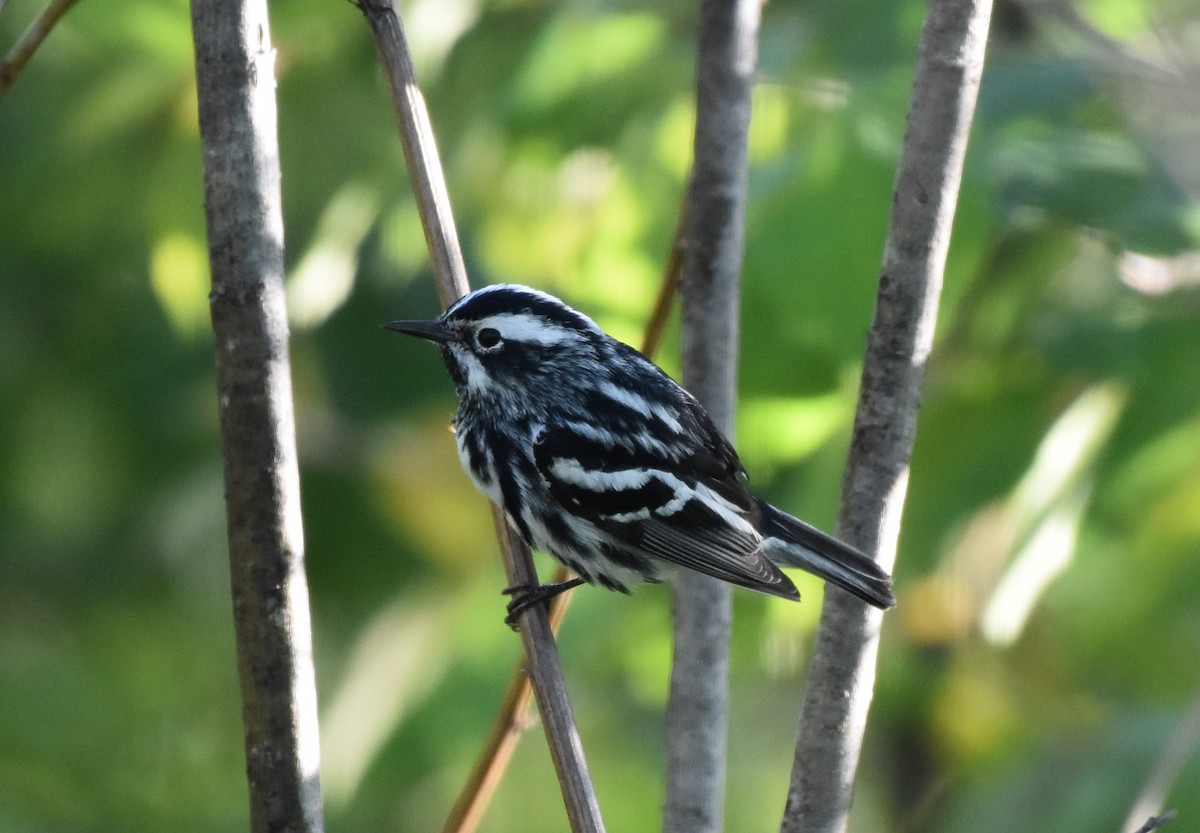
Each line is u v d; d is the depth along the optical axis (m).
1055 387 10.73
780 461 10.40
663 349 10.41
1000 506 11.00
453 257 7.50
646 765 13.85
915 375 6.75
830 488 10.44
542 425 9.23
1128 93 10.17
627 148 10.59
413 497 12.52
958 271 8.85
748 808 15.09
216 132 6.04
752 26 7.87
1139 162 9.56
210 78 6.04
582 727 13.77
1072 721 11.93
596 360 9.36
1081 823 10.14
